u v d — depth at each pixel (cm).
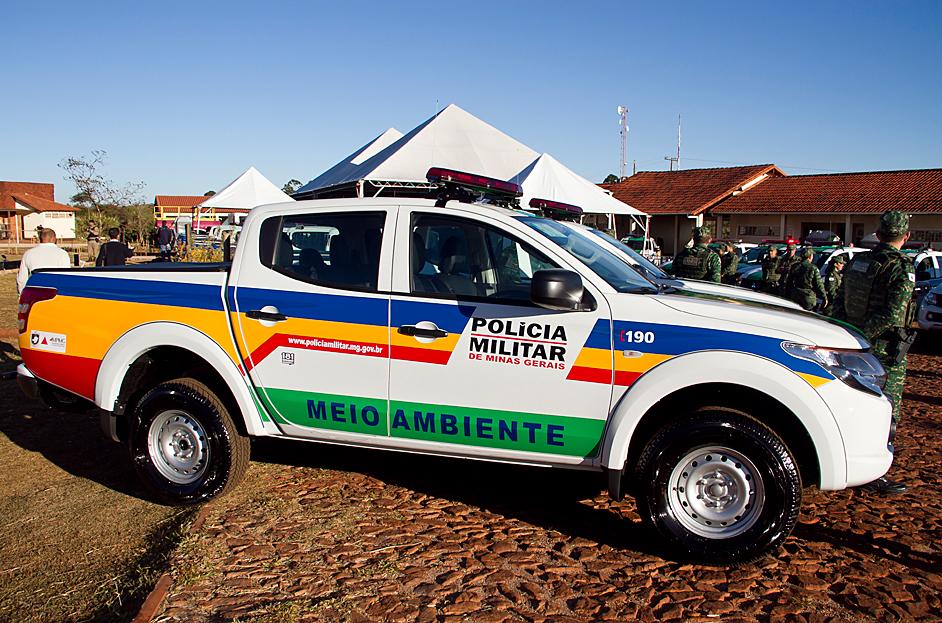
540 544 410
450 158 1545
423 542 410
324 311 432
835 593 360
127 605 349
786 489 366
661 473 383
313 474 516
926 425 660
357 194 1742
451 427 417
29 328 496
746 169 3650
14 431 625
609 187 4075
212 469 454
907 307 511
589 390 392
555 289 375
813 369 369
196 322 454
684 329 381
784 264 1234
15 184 5981
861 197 3034
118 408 475
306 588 358
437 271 424
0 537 424
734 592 360
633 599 353
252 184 2008
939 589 365
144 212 4344
